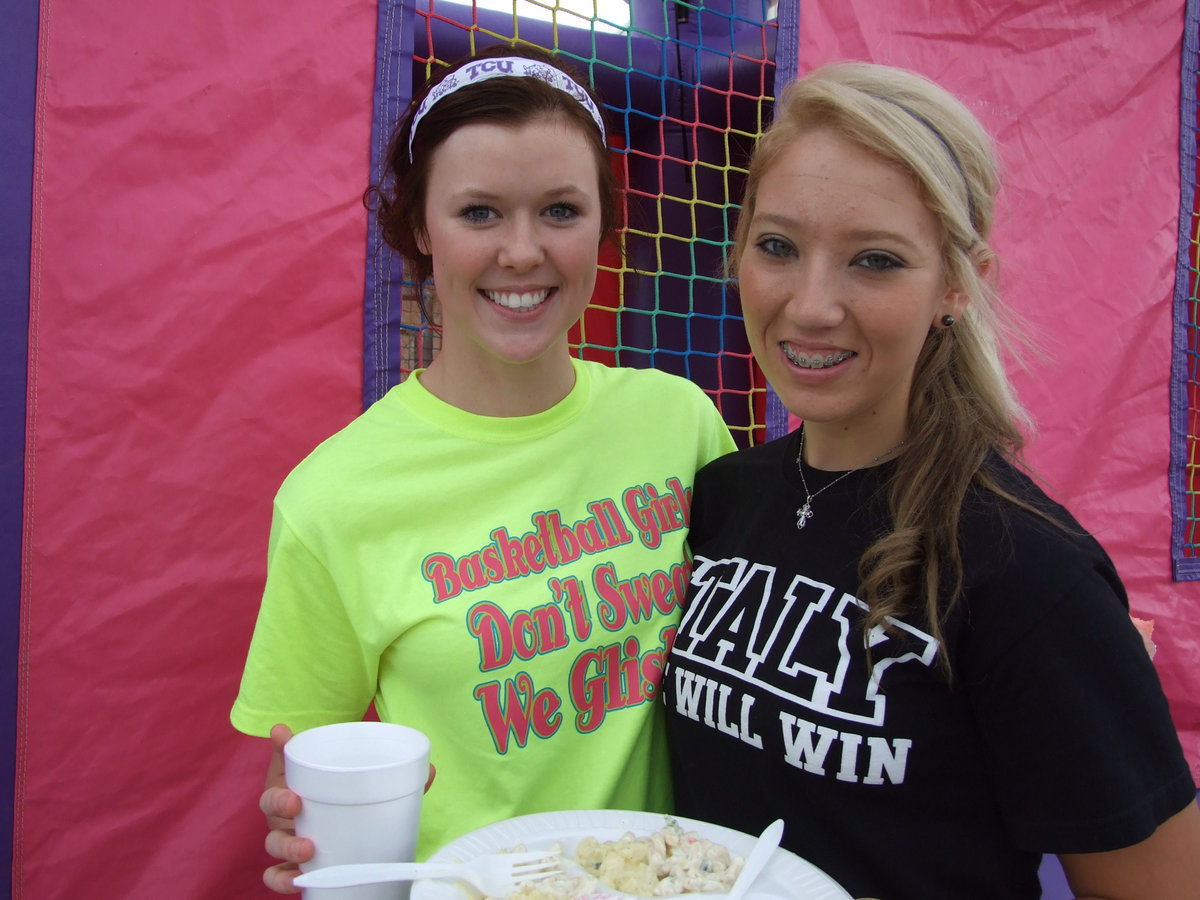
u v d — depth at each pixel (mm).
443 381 1179
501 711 1048
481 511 1115
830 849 928
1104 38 2590
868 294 920
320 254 1786
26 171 1559
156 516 1669
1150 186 2689
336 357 1812
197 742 1707
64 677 1604
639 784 1113
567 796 1065
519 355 1086
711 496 1215
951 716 887
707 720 1017
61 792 1603
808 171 919
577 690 1079
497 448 1136
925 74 2381
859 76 953
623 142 2465
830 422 994
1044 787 819
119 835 1644
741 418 2592
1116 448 2670
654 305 2426
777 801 956
